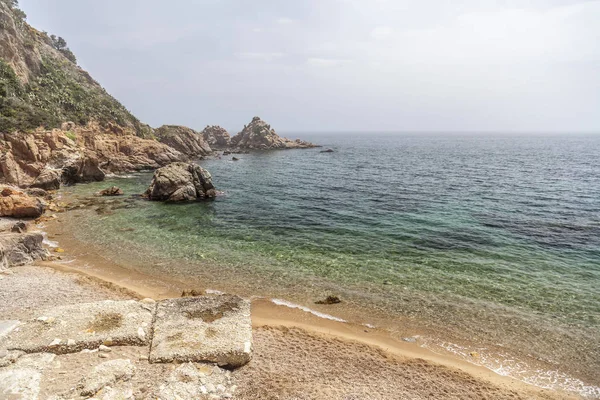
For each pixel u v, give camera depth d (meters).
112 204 39.91
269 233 29.70
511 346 14.35
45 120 60.22
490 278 20.77
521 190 47.78
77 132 65.00
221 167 79.38
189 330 12.40
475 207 38.34
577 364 13.27
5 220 30.66
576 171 67.31
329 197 44.97
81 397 8.84
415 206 39.22
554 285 19.83
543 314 16.78
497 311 17.06
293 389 10.41
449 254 24.61
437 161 90.69
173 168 45.28
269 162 90.12
